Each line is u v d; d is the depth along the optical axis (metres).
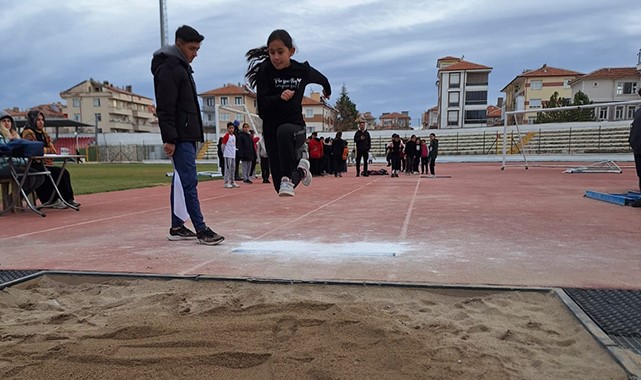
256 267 3.20
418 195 8.72
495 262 3.26
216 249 3.86
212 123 58.28
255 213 6.28
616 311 2.21
